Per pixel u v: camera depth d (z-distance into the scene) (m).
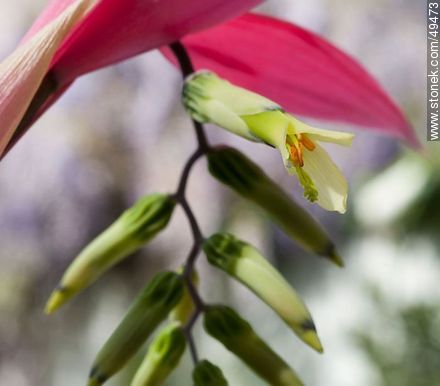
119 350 0.44
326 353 0.98
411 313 0.93
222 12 0.44
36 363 1.17
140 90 1.14
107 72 1.14
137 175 1.15
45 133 1.15
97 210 1.15
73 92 1.14
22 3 1.24
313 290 1.02
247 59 0.49
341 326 0.98
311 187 0.41
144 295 0.45
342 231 1.03
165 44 0.45
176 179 1.14
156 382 0.45
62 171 1.14
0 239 1.16
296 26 0.48
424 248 0.99
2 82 0.44
